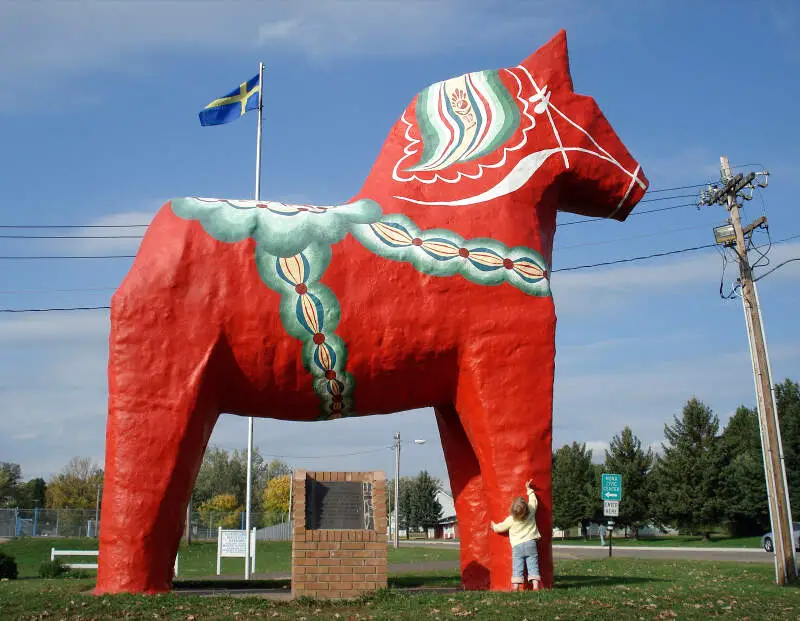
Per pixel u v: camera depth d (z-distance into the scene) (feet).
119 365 30.63
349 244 33.01
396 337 32.53
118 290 31.32
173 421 30.40
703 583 40.32
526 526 31.55
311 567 30.12
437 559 86.58
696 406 146.82
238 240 32.19
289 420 34.76
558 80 38.09
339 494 31.58
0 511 130.41
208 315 31.30
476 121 37.11
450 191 35.01
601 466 190.80
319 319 31.96
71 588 31.09
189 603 27.61
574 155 37.17
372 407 34.17
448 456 37.99
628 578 42.83
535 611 26.94
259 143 69.46
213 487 235.20
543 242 36.09
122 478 29.84
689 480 144.56
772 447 55.36
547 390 33.22
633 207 39.34
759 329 57.88
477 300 33.32
